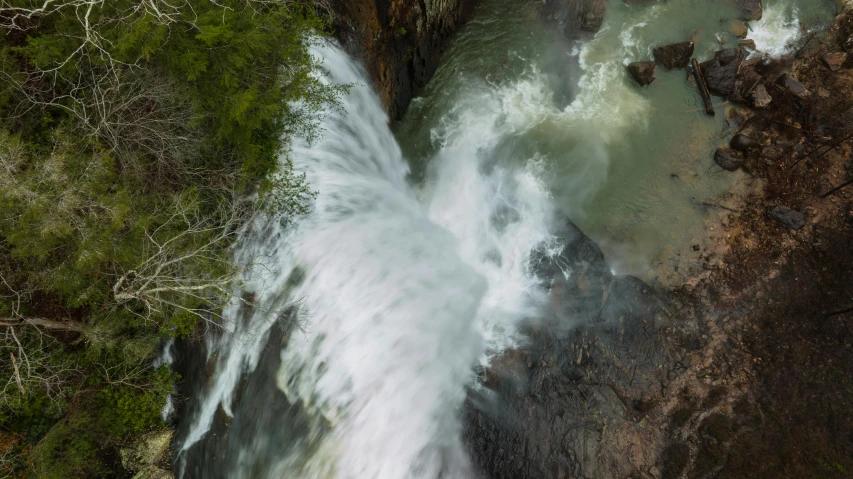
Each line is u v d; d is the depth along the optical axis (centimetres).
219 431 1327
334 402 1345
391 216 1655
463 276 1627
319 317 1399
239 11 1152
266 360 1348
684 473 1370
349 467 1307
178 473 1302
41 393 1188
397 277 1527
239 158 1284
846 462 1361
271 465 1295
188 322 1280
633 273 1695
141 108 1092
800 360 1553
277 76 1253
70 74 1045
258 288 1397
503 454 1353
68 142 987
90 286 1123
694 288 1688
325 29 1480
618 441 1394
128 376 1277
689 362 1558
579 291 1594
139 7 967
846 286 1655
